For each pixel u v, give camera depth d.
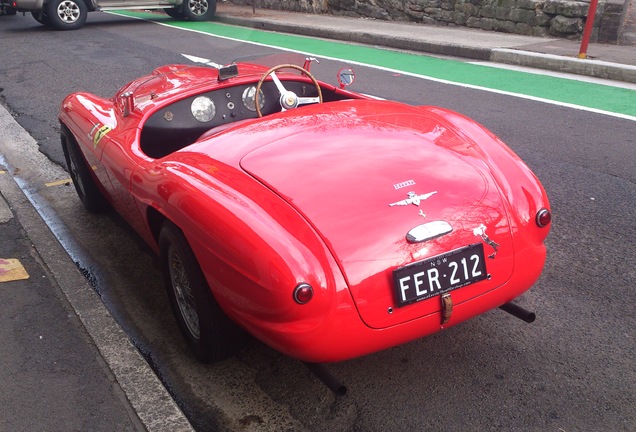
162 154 4.00
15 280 3.96
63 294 3.79
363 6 15.53
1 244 4.46
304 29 14.41
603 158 5.71
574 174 5.35
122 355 3.18
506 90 8.40
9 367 3.12
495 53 10.41
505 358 3.07
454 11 13.26
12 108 8.28
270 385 2.99
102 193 4.68
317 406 2.83
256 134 3.15
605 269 3.84
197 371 3.12
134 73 10.14
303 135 3.07
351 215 2.51
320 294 2.34
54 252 4.30
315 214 2.51
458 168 2.82
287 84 4.24
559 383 2.88
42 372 3.08
